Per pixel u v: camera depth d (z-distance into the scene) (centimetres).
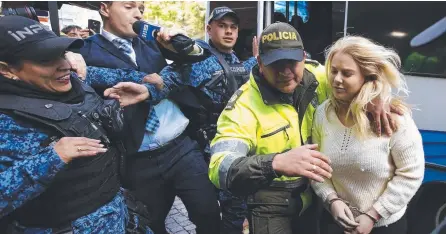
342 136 149
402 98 150
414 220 207
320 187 159
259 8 401
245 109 152
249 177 126
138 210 169
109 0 206
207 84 224
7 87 125
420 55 296
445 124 289
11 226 134
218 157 139
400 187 143
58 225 132
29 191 116
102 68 202
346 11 335
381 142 143
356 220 150
